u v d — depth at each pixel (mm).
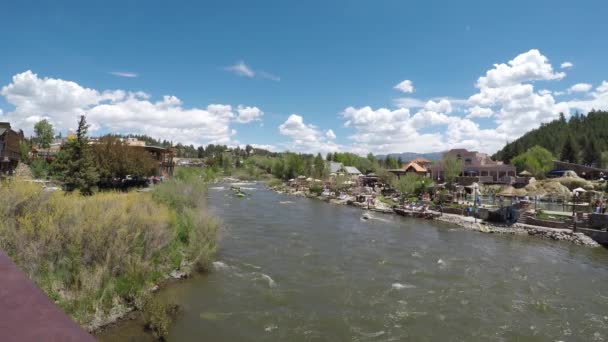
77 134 41031
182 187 35500
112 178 52844
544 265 26984
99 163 48469
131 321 15250
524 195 62469
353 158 157250
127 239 18219
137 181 59750
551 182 67688
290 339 15094
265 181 138000
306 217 47438
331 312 17703
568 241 35750
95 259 17141
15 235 15227
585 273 25266
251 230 36188
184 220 25281
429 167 100250
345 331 15930
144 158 58156
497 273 24594
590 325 17172
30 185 18359
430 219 48594
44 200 18516
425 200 60594
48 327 1300
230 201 63062
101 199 20781
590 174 95938
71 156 40594
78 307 14859
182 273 20734
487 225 42188
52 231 15984
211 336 14914
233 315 16844
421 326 16609
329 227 40312
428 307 18672
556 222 39469
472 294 20594
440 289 21250
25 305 1502
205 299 18297
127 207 21359
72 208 18141
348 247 30844
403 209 52750
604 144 134000
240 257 25938
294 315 17203
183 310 16906
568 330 16641
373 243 32812
